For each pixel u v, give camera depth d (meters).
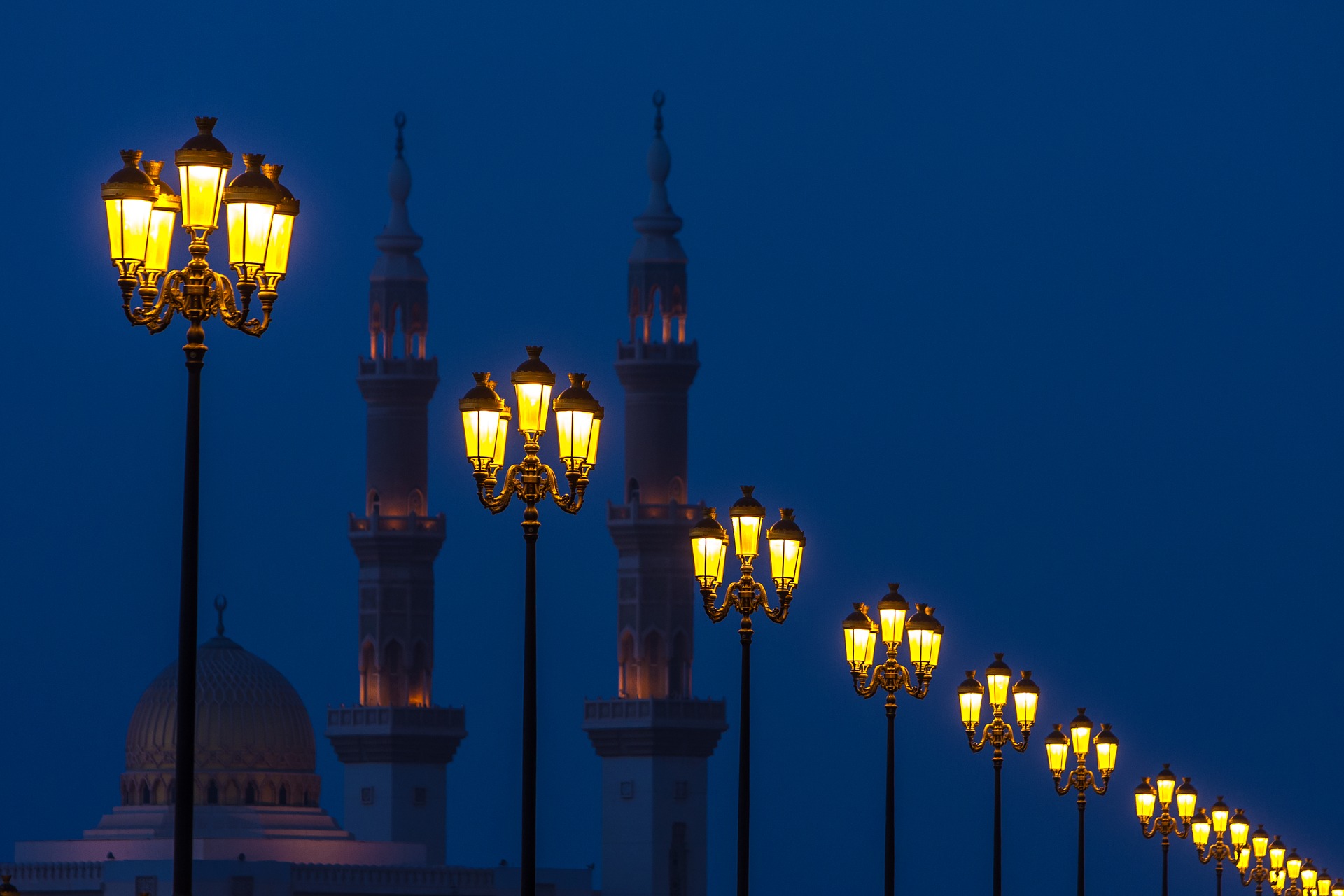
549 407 115.44
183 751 83.06
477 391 111.12
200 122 85.81
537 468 111.56
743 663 139.62
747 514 140.00
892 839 158.00
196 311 85.19
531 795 109.81
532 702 110.56
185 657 83.75
